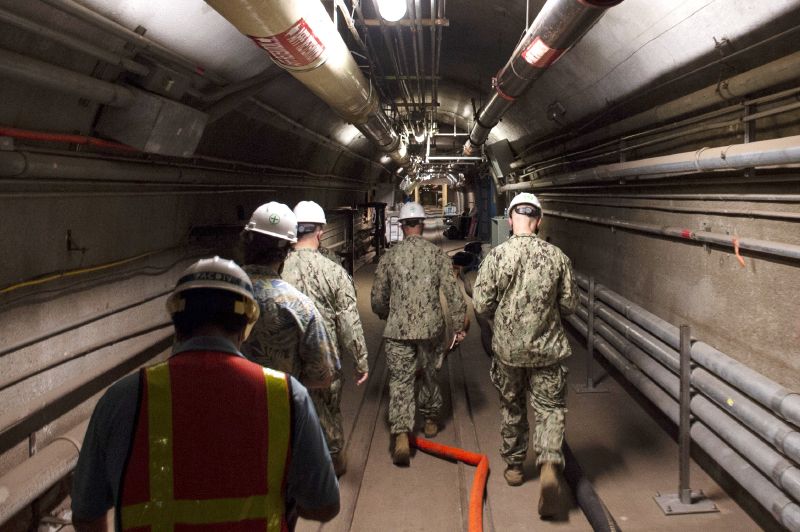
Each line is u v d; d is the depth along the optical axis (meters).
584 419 4.42
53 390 2.94
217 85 4.45
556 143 7.77
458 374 5.77
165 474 1.10
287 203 8.63
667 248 4.18
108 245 3.64
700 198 3.56
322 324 2.46
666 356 3.80
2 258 2.66
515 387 3.25
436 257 3.82
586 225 6.68
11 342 2.71
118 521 1.08
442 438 4.18
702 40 3.18
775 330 2.82
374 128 7.68
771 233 2.86
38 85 2.58
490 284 3.16
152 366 1.17
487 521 3.06
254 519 1.12
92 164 3.20
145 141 3.44
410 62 8.84
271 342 2.35
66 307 3.18
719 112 3.39
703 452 3.54
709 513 3.04
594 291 5.23
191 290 1.24
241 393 1.16
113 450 1.11
